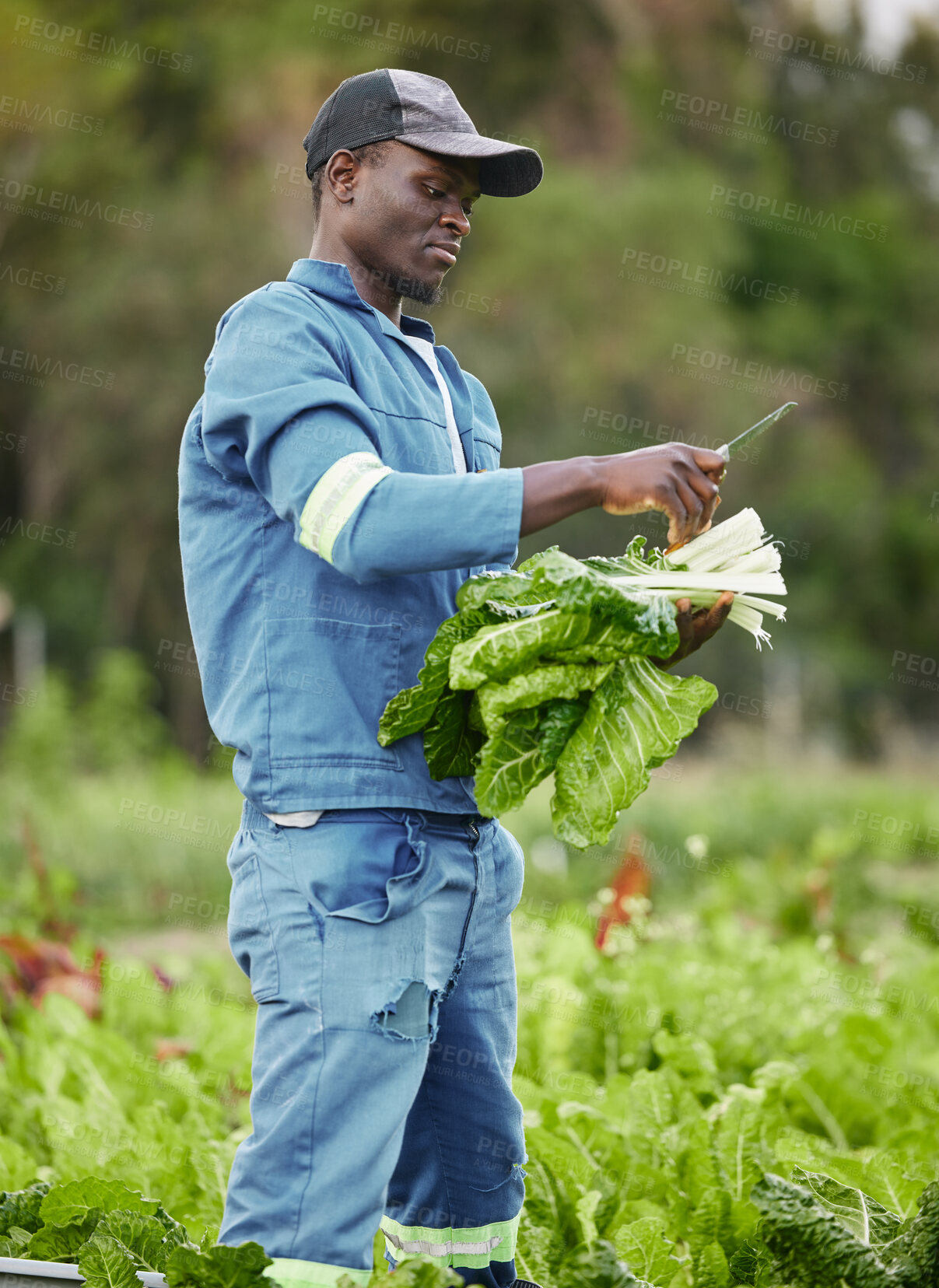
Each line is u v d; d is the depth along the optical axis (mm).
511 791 3115
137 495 29031
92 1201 3432
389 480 3049
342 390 3178
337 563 3068
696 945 8242
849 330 36656
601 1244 3141
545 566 3033
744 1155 4145
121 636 29406
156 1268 3219
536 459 28719
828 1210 3520
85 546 29500
